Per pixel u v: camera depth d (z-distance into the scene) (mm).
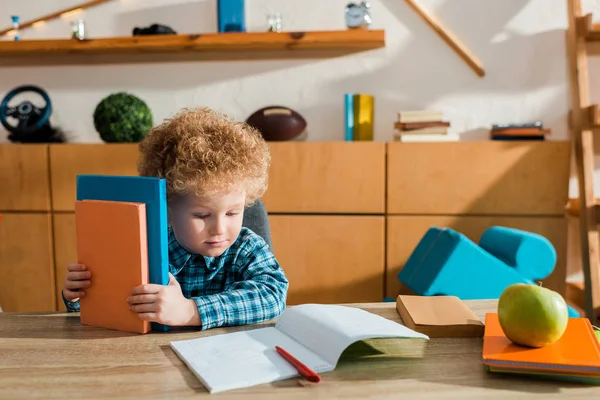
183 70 2424
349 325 706
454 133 2260
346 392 583
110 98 2164
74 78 2449
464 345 740
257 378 609
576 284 2232
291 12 2373
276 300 898
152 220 778
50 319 862
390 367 657
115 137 2150
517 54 2311
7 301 2176
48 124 2326
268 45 2250
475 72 2324
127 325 794
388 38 2348
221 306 827
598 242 2016
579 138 2008
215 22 2391
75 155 2131
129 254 780
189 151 861
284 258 2123
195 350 697
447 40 2307
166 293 779
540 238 1622
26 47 2270
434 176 2070
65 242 2154
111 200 809
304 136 2404
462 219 2066
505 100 2328
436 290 1573
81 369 650
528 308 660
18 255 2162
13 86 2463
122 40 2227
